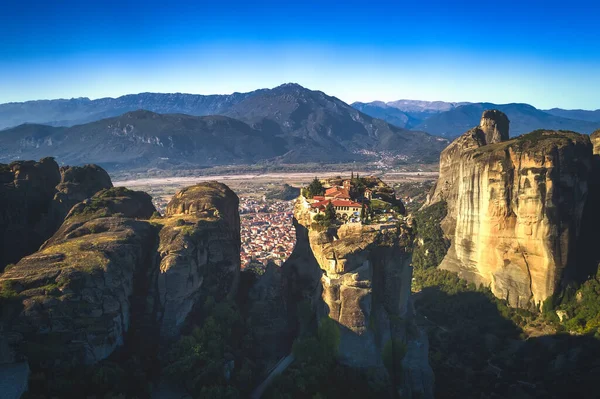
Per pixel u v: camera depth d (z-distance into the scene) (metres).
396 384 105.62
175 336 104.38
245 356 109.25
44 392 81.94
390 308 110.88
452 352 152.25
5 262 146.75
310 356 106.00
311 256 127.44
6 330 86.38
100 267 99.56
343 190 141.88
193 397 92.75
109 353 94.69
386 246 109.81
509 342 152.38
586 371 129.25
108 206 141.50
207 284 117.31
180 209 135.50
